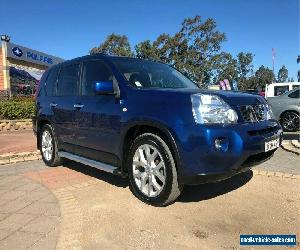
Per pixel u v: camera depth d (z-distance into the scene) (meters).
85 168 5.98
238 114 3.77
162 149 3.83
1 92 22.25
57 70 6.22
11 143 9.22
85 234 3.34
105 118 4.57
